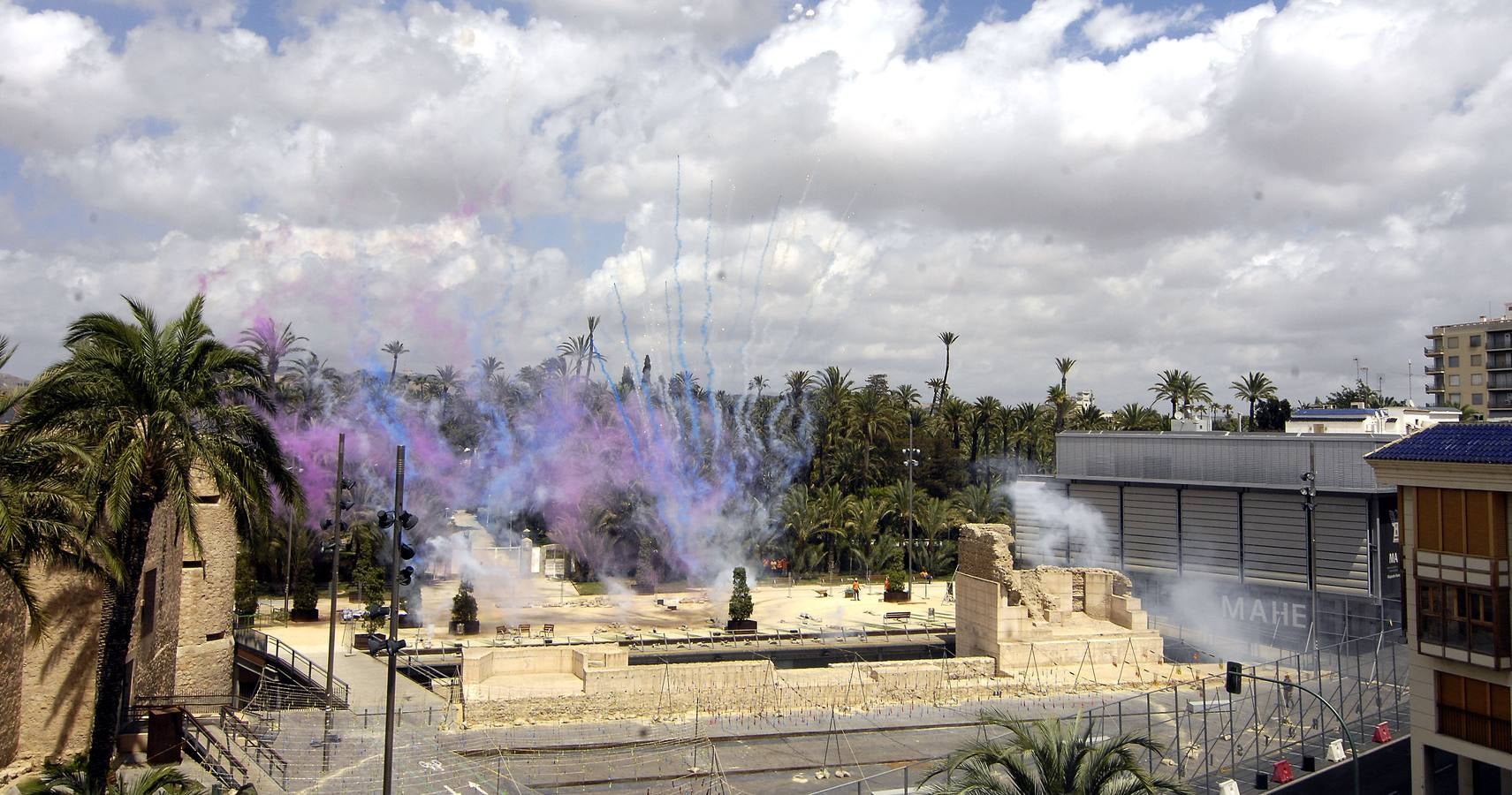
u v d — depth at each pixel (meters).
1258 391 123.06
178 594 46.03
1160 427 121.12
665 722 46.44
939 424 125.00
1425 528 32.75
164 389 32.00
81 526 32.81
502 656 50.41
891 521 99.44
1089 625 62.75
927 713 49.06
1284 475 64.31
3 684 35.66
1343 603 61.34
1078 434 75.75
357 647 59.59
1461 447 31.78
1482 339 143.88
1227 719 47.12
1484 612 30.86
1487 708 31.23
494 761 39.94
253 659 56.41
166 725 38.53
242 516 35.78
